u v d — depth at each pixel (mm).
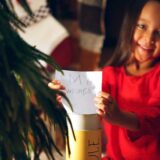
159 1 1512
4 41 739
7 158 752
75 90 1178
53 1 3135
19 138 761
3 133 739
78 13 3209
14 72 757
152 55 1496
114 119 1245
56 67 799
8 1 795
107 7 3227
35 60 780
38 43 3072
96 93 1177
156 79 1456
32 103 780
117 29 3260
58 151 821
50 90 766
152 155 1440
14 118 729
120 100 1507
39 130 798
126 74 1516
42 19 3066
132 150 1448
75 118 1156
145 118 1345
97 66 3248
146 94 1461
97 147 1176
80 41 3223
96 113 1171
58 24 3094
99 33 3238
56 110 792
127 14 1554
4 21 747
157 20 1494
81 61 3230
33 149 812
